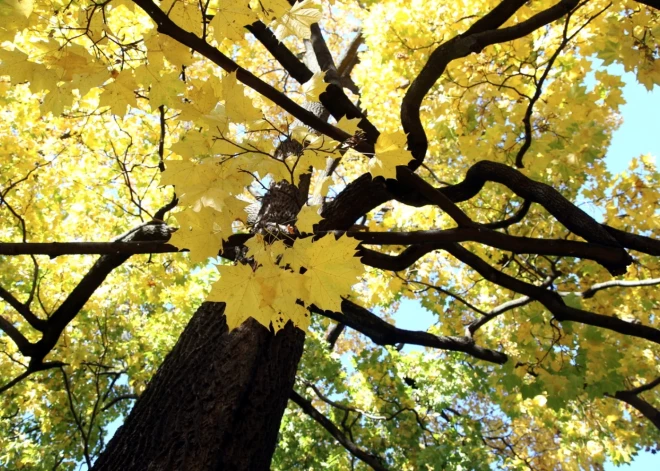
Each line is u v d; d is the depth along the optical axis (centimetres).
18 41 231
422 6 350
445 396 707
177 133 358
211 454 221
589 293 367
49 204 480
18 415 664
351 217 322
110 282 544
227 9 125
